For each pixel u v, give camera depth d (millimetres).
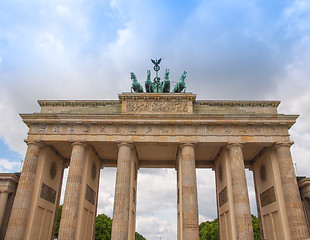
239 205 51844
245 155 68188
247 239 49094
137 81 67438
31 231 53344
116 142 57500
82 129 58688
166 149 65500
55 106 64812
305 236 49312
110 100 63750
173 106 61188
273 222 58219
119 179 53969
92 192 65000
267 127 58406
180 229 56656
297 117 57531
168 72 69188
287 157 55750
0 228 55062
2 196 57188
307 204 56812
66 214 51312
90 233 63406
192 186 53406
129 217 55094
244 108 63750
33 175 55719
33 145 57406
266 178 62156
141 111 60719
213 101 63438
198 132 58031
